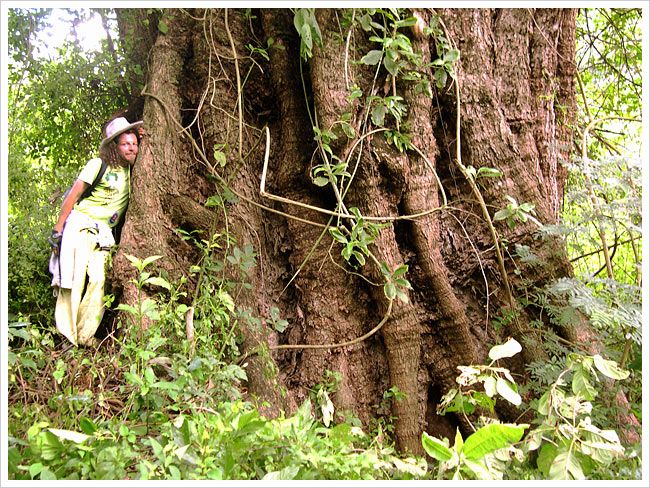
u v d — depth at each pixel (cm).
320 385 381
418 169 398
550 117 449
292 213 401
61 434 252
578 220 404
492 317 406
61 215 402
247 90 418
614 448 306
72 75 493
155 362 329
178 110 413
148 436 287
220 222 402
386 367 392
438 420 396
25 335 336
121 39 489
